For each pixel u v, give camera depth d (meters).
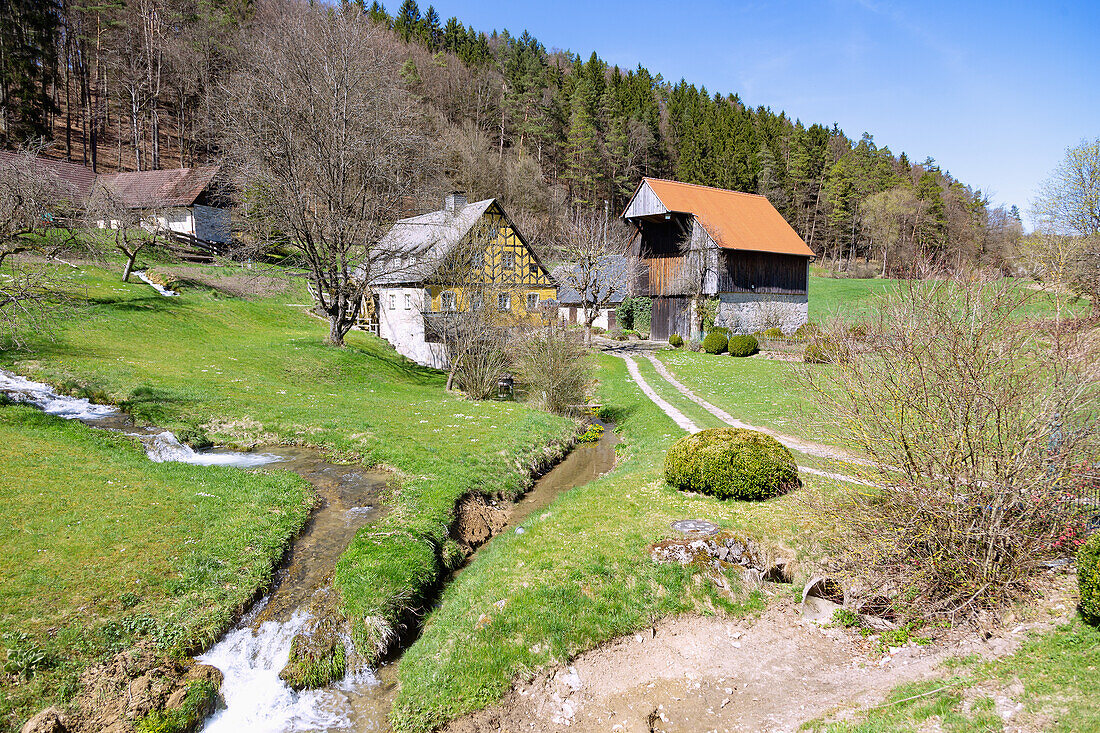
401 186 31.16
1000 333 8.02
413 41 87.38
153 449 15.34
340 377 27.27
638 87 99.69
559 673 8.94
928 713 6.53
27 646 7.91
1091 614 7.01
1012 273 9.65
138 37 64.50
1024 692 6.38
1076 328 8.05
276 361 27.09
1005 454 7.90
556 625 9.53
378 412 21.47
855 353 9.43
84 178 48.81
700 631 9.66
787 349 38.50
